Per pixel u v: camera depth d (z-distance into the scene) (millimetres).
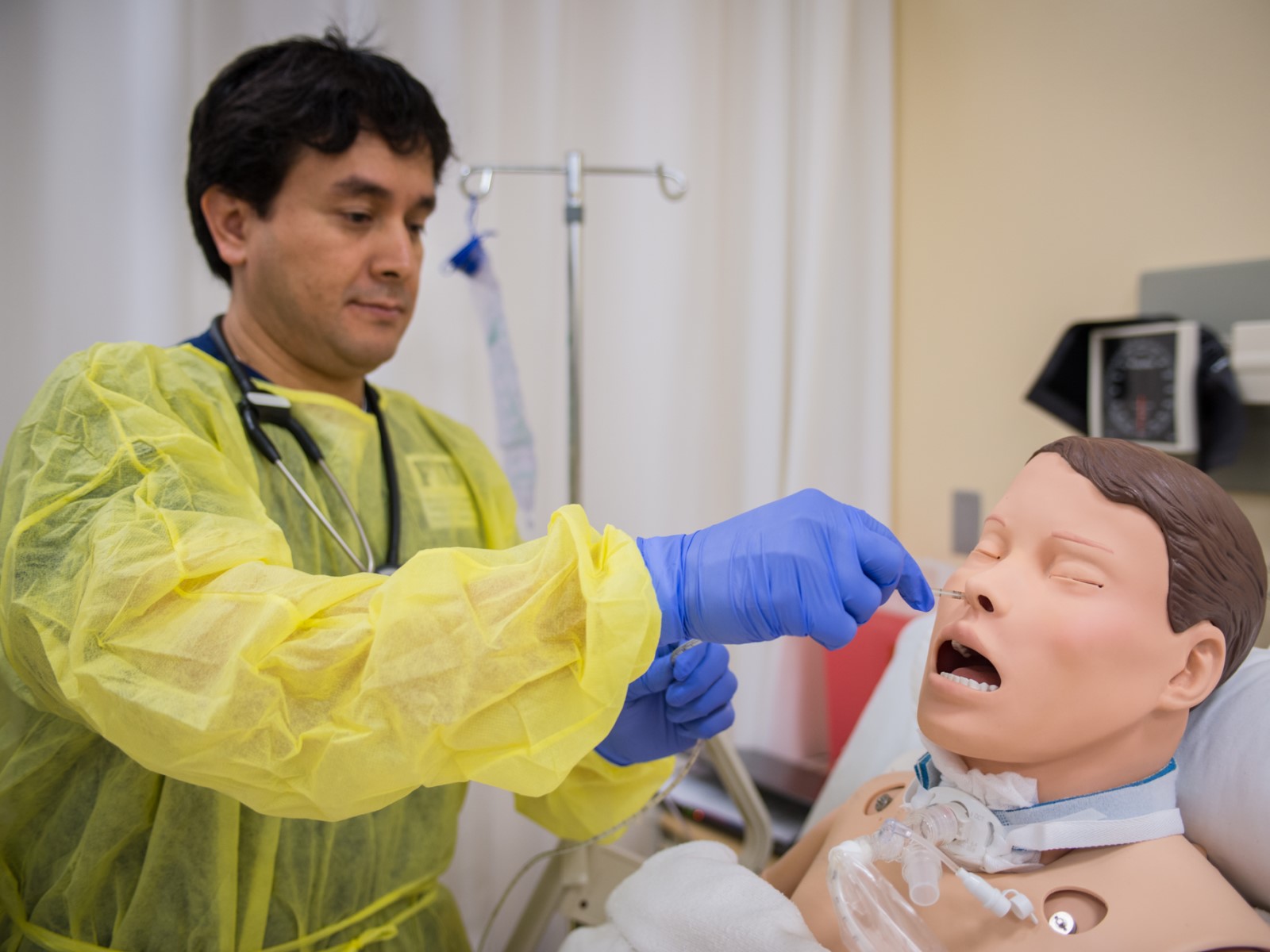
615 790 1014
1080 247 1477
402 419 1173
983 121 1612
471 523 1151
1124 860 648
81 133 1301
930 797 713
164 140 1319
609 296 1703
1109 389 1312
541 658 580
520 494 1472
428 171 1032
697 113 1704
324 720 596
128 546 629
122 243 1324
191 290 1376
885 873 729
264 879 837
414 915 984
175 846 809
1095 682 639
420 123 991
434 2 1451
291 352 1022
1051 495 693
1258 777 700
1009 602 662
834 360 1801
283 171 936
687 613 627
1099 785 674
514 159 1605
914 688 947
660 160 1674
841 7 1680
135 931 821
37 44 1286
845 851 632
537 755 573
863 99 1755
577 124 1672
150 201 1320
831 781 1073
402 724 569
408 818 971
